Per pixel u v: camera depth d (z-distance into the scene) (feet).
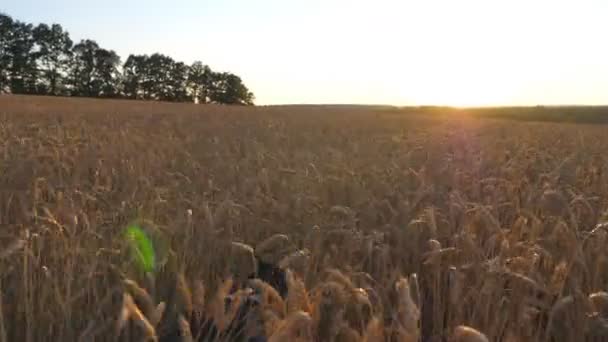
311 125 69.87
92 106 114.11
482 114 208.23
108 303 10.11
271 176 20.43
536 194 16.37
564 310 9.82
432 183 20.15
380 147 38.88
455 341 7.03
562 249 11.87
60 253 11.47
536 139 49.62
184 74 385.29
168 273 11.94
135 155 26.45
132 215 14.78
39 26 339.36
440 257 11.17
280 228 14.62
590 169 23.52
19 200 15.80
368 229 14.69
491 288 9.72
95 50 355.56
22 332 10.19
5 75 333.62
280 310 8.61
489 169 25.52
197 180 20.53
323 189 18.80
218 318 8.65
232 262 13.07
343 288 8.88
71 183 18.83
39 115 71.46
